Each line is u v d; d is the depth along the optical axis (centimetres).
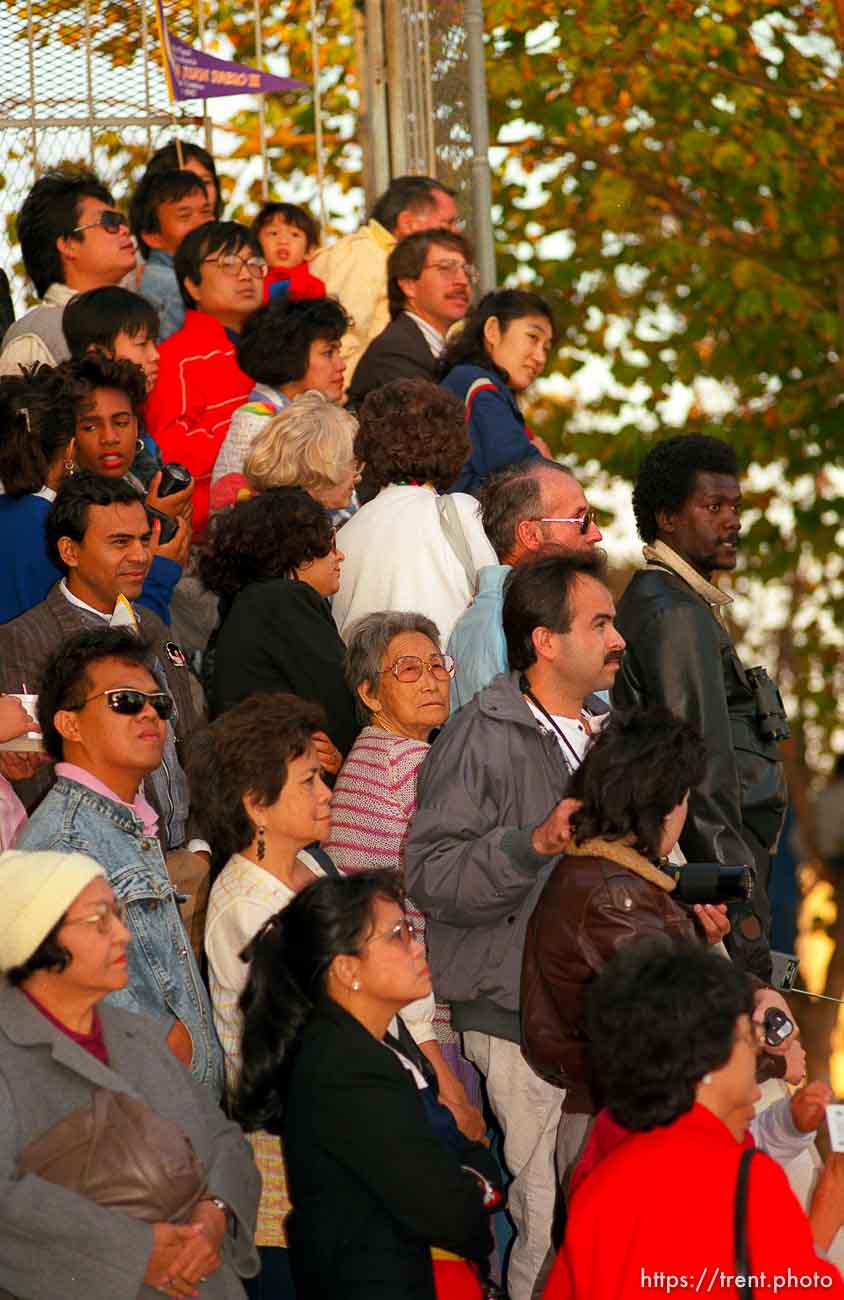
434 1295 1022
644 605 1403
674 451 1476
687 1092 869
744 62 4038
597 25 3800
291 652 1359
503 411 1686
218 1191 1013
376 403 1466
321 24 3222
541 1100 1203
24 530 1393
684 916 1077
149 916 1135
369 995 1034
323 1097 1005
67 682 1139
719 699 1371
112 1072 991
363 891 1039
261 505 1406
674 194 4172
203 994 1153
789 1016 1116
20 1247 938
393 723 1323
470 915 1171
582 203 4172
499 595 1336
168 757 1291
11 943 977
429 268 1864
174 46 2095
